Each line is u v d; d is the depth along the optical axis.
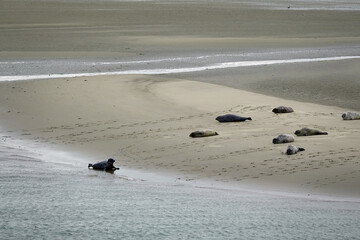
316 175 43.72
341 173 44.00
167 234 31.78
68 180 42.91
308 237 31.25
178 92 74.44
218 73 92.44
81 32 146.25
